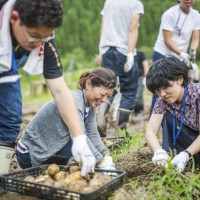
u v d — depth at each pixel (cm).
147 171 414
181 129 426
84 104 391
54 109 388
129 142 529
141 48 2753
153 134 429
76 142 351
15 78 328
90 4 3038
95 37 3002
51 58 340
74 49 2984
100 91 386
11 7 304
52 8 282
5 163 365
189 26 659
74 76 2189
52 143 390
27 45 307
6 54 316
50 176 354
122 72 653
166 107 428
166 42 653
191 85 418
